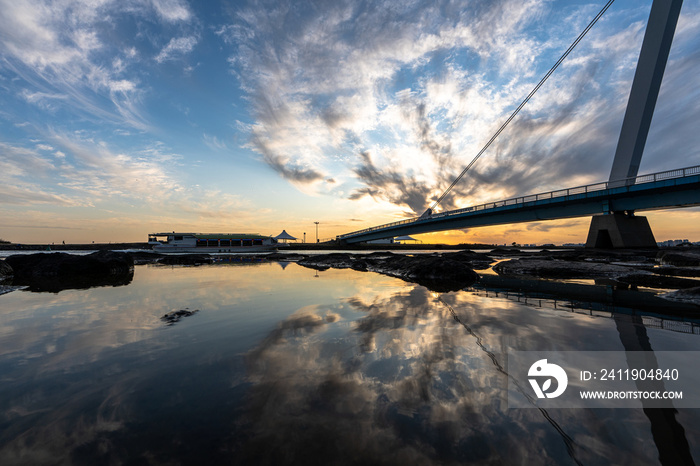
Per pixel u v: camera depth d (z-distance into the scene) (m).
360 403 2.32
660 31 28.39
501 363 3.09
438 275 11.16
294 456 1.75
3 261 12.09
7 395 2.47
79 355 3.40
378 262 18.30
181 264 21.89
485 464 1.68
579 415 2.13
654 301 6.50
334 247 83.88
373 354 3.36
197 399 2.39
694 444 1.81
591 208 31.91
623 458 1.71
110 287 9.08
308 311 5.61
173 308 5.95
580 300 6.63
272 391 2.51
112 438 1.92
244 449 1.81
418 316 5.16
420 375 2.80
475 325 4.55
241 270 15.91
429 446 1.83
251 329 4.42
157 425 2.05
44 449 1.81
